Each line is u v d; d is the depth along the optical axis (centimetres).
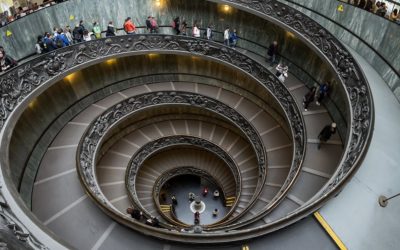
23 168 1455
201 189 2606
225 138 2303
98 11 1916
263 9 1769
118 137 2175
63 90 1814
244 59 1895
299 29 1600
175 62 2223
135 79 2214
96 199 1125
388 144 1024
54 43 1589
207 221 2367
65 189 1430
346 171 878
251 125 1947
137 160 2105
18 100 1356
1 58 1358
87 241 1037
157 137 2255
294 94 1730
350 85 1209
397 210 854
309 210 804
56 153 1666
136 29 2081
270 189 1609
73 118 1902
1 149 1102
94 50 1777
